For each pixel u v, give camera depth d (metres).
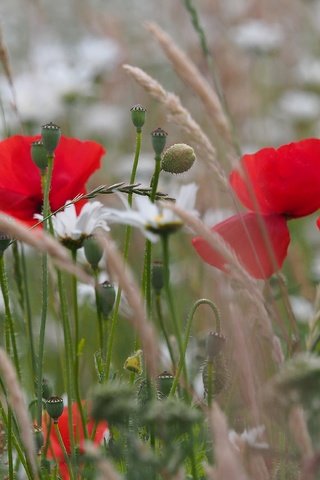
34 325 2.77
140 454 1.95
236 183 2.20
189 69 2.14
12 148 2.23
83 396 2.41
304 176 2.16
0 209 2.23
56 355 2.77
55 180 2.23
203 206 2.40
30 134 3.33
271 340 2.05
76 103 3.46
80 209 2.24
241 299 2.11
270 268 2.16
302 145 2.17
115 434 2.10
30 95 3.35
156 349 1.96
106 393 1.94
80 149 2.23
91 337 2.69
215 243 2.04
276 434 2.07
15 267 2.31
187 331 2.11
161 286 2.23
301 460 1.99
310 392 1.91
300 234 3.20
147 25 2.14
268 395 1.94
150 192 2.16
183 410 1.94
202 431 2.12
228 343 2.11
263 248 2.17
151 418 1.94
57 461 2.16
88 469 2.09
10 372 1.97
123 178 3.33
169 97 2.12
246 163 2.18
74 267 1.98
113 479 1.89
